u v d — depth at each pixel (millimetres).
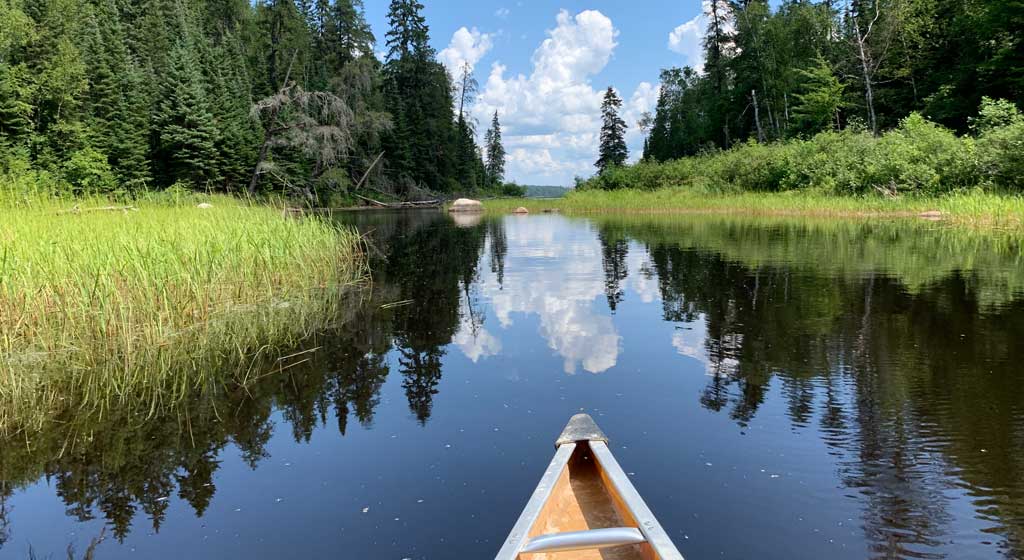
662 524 2764
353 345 6070
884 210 19906
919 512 2816
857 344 5578
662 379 4820
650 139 69625
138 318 6117
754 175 29266
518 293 8828
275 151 35594
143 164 31047
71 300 5840
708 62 48031
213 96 35594
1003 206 14914
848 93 35531
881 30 33031
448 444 3715
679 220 22859
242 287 7969
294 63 42531
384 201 46125
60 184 22594
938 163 19922
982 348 5293
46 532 2877
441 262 12523
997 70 26703
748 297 7875
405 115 49688
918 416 3898
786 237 15016
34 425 4145
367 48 50188
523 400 4449
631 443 3635
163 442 3854
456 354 5719
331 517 2920
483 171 71500
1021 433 3600
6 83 27062
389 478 3299
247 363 5484
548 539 2268
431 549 2625
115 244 7074
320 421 4141
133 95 32000
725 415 4031
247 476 3363
